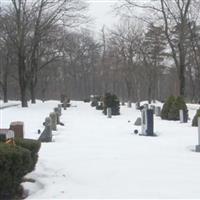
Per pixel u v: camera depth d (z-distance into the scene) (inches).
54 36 1972.2
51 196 351.3
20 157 346.6
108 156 546.3
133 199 341.1
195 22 1766.7
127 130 884.6
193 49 1918.1
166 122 1110.4
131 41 2385.6
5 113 1424.7
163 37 2057.1
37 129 877.2
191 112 1504.7
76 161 507.5
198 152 585.6
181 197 346.9
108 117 1294.3
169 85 3476.9
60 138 738.8
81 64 3316.9
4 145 361.4
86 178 418.0
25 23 1849.2
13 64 2377.0
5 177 339.6
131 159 524.1
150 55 2501.2
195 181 404.8
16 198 351.6
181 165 485.4
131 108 1827.0
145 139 732.0
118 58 2516.0
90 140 714.8
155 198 343.9
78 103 2297.0
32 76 1993.1
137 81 2439.7
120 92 3238.2
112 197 347.6
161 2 1699.1
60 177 420.5
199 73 2166.6
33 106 1891.0
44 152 577.6
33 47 1891.0
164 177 422.0
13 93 3799.2
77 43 2913.4
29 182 395.5
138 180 409.1
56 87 3806.6
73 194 357.7
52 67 2802.7
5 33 1940.2
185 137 761.6
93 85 3316.9
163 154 565.6
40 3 1844.2
